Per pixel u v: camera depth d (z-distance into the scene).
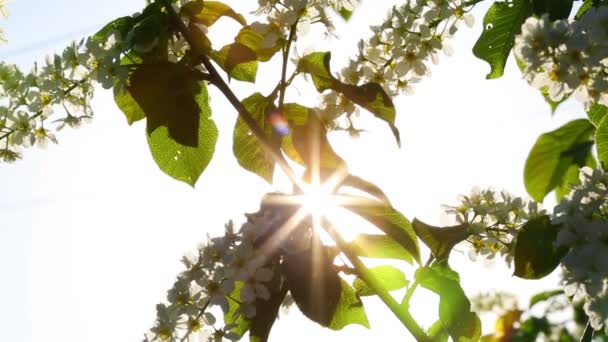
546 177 1.18
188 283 0.89
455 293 0.89
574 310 1.31
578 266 0.85
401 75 0.96
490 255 0.94
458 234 0.89
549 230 0.89
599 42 0.84
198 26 0.94
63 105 0.95
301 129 0.91
